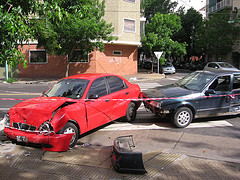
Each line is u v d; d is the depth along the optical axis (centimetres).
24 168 394
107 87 621
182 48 2716
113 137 579
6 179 354
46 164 411
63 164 411
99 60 2406
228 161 412
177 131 616
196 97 639
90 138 573
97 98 569
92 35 1878
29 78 2336
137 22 2523
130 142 434
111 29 1986
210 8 3984
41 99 534
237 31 3262
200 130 623
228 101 675
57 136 450
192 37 4256
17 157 441
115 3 2359
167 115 646
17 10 436
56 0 496
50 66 2391
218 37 3300
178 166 395
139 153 374
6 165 405
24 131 471
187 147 507
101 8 1959
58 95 561
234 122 698
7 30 427
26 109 475
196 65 3678
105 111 588
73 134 473
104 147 513
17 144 514
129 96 681
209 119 732
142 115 783
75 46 2038
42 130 455
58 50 1953
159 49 2641
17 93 1287
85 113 525
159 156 437
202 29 3541
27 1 467
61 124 462
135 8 2489
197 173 371
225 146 511
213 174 368
